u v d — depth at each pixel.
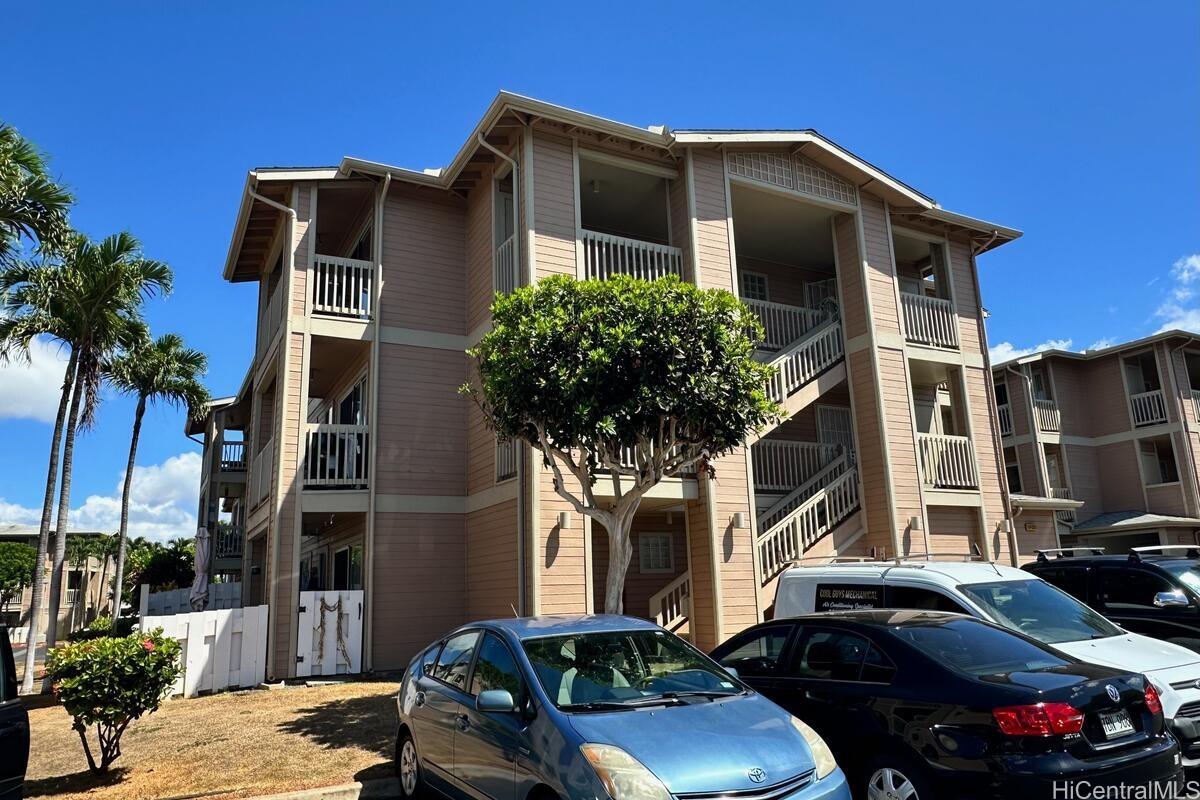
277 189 14.61
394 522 13.85
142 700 7.18
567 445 9.13
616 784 4.05
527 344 9.03
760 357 16.02
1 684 5.57
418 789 6.24
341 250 17.66
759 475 15.81
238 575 26.70
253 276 18.61
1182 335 24.70
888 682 5.30
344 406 17.00
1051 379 26.64
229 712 9.95
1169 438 25.25
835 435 17.73
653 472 9.48
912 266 19.47
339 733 8.57
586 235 13.23
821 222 16.69
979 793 4.54
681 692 5.20
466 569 14.24
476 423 14.43
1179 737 5.82
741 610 12.69
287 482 13.28
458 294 15.34
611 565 9.46
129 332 17.44
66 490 16.02
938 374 17.83
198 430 28.62
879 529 14.88
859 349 15.73
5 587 40.44
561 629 5.73
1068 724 4.54
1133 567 8.80
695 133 14.02
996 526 16.50
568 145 13.40
